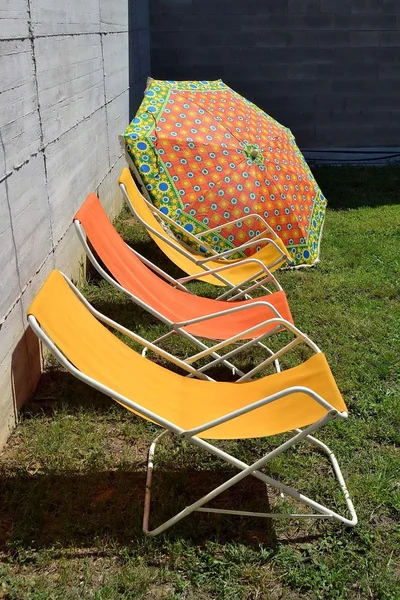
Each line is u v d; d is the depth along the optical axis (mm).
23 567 2455
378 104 9852
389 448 3262
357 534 2668
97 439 3203
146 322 4465
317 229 6047
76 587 2365
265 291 5156
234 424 2623
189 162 5383
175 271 5566
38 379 3688
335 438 3291
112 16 6730
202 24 9555
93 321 2877
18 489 2830
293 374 2830
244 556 2516
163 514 2713
